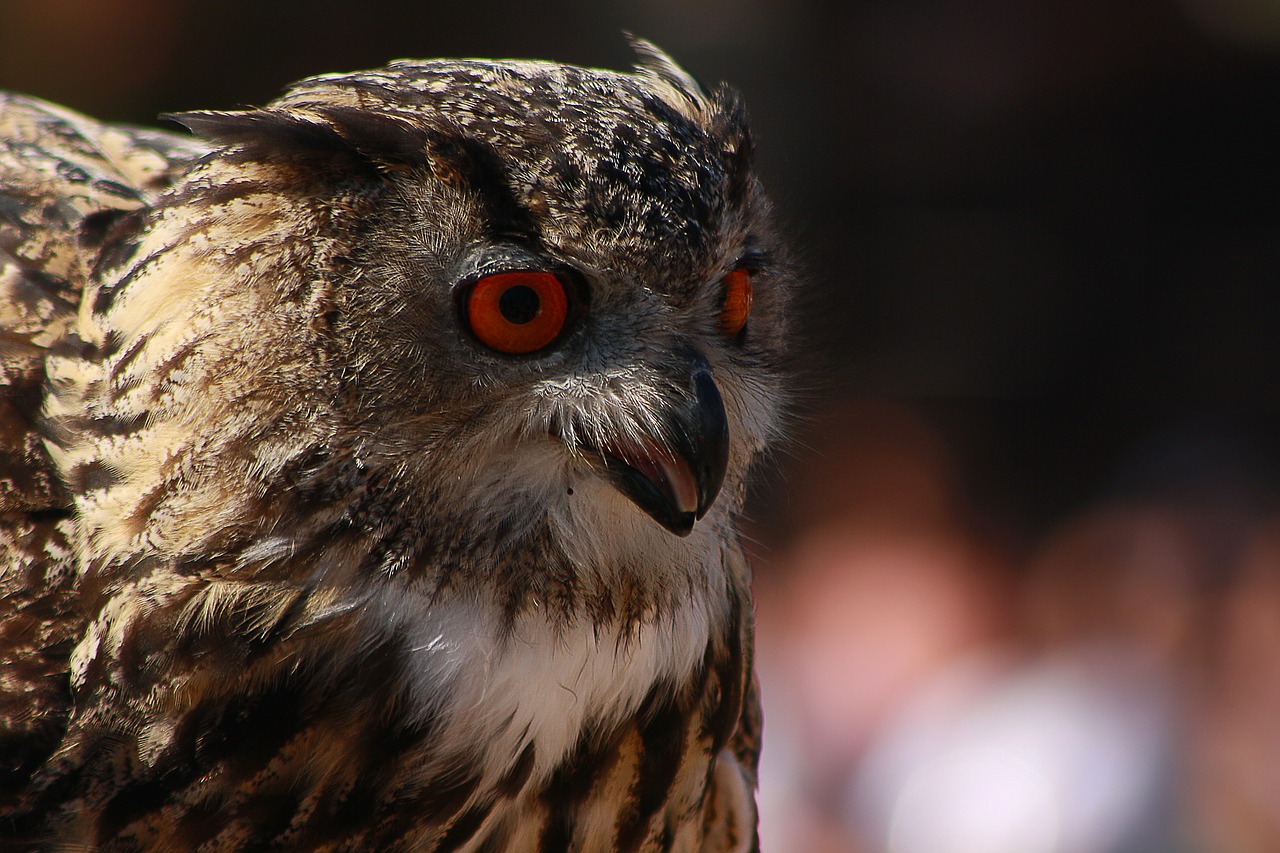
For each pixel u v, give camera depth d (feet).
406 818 8.21
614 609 8.23
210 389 8.12
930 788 9.00
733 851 8.51
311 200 8.12
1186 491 9.14
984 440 15.98
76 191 8.38
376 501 8.13
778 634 9.20
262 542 8.12
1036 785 8.94
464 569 8.17
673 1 15.30
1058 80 16.85
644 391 8.18
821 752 9.12
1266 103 17.22
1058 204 17.03
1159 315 17.22
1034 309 16.80
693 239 8.17
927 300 16.40
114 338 8.18
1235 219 18.21
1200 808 8.88
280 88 14.10
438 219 8.13
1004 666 9.09
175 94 13.75
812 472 9.21
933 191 16.57
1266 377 16.94
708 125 8.27
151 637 8.14
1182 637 9.00
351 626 8.14
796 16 15.70
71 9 13.34
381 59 14.44
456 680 8.18
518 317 8.15
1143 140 17.26
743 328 8.31
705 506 8.20
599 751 8.27
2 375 8.22
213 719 8.14
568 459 8.19
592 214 8.14
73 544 8.18
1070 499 15.44
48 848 8.18
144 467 8.15
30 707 8.16
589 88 8.20
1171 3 16.78
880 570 9.18
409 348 8.12
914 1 16.17
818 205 15.93
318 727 8.16
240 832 8.17
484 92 8.17
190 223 8.16
